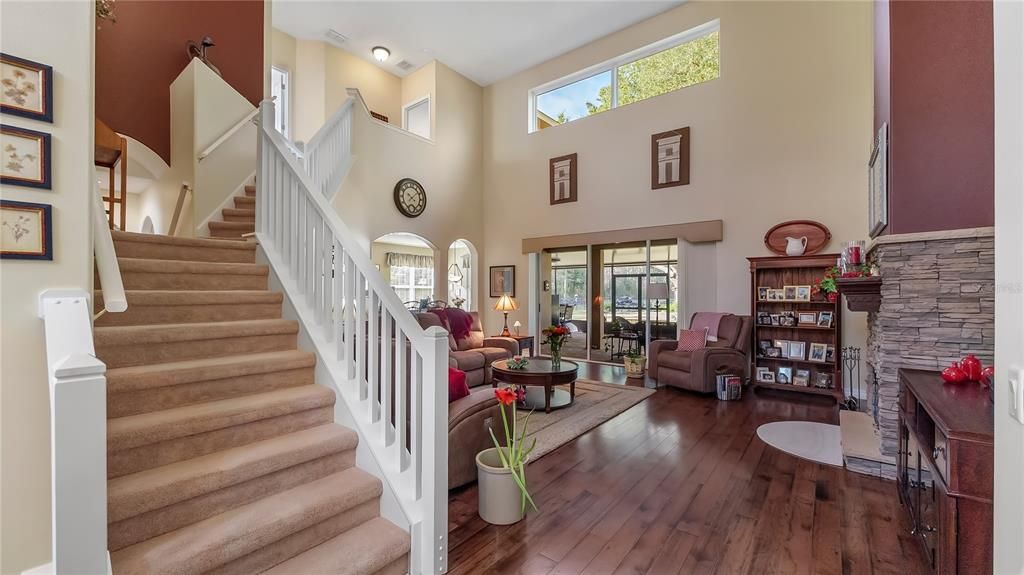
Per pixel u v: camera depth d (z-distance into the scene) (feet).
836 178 16.26
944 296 8.36
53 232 4.41
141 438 5.29
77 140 4.60
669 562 6.23
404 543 5.89
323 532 5.80
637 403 14.87
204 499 5.29
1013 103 2.97
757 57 18.01
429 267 35.73
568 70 23.89
